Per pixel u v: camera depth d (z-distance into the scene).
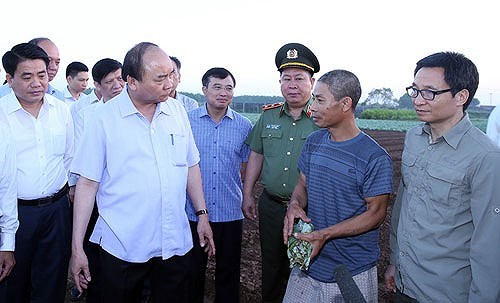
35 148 3.23
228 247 3.84
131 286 2.67
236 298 3.95
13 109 3.13
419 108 2.10
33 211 3.25
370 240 2.57
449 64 2.01
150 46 2.46
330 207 2.56
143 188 2.58
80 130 3.86
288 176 3.46
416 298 2.24
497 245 1.98
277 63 3.50
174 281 2.79
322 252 2.60
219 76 3.59
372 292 2.58
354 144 2.48
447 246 2.10
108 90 3.96
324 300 2.60
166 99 2.56
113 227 2.58
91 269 3.84
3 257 2.90
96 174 2.62
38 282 3.42
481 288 1.99
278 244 3.65
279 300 3.83
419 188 2.20
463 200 2.04
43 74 3.13
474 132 2.06
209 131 3.72
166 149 2.65
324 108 2.41
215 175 3.70
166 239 2.68
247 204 3.85
